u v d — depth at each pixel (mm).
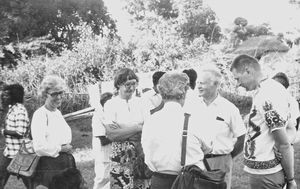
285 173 3361
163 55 8922
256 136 3373
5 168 4465
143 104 4094
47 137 3869
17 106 4445
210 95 3848
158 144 2969
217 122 3789
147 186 3979
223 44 9703
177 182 2850
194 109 3203
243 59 3445
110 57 8633
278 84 3330
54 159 3879
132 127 3951
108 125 3992
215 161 3789
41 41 8422
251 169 3436
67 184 2836
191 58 9039
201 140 2902
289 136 3699
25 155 3930
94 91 6180
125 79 4059
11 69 8031
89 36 8617
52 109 3973
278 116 3211
